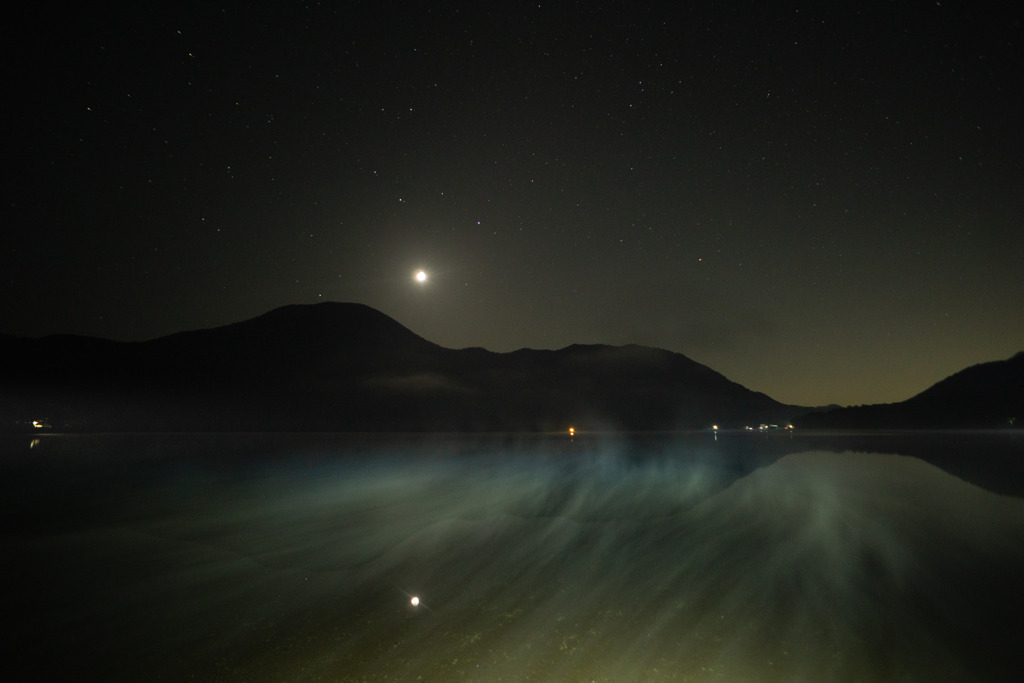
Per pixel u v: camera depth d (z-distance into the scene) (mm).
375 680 5391
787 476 24297
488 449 48938
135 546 11406
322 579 9047
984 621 6910
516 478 24344
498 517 14758
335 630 6742
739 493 19109
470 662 5781
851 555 10461
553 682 5340
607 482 22719
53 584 8766
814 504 16625
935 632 6523
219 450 45906
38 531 12961
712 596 8008
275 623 7000
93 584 8766
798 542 11578
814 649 6090
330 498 18406
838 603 7660
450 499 18172
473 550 11008
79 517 14789
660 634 6535
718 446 52344
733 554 10594
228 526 13602
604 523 13875
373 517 14805
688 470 27297
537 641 6348
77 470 28438
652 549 11047
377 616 7227
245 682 5387
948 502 16859
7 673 5652
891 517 14430
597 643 6289
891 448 46469
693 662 5762
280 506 16797
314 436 85875
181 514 15359
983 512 15039
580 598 7949
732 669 5594
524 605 7645
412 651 6074
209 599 8000
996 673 5477
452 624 6926
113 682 5430
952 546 11148
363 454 41375
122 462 33375
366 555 10617
